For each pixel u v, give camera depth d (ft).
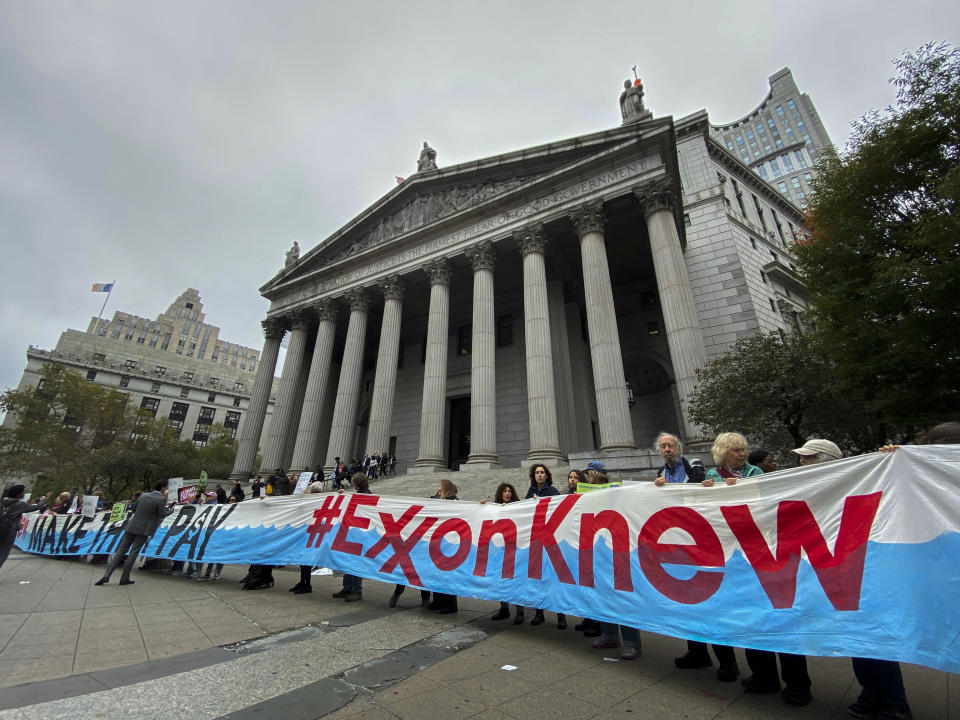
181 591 28.14
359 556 25.18
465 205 92.32
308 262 116.88
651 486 17.70
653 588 16.08
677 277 63.67
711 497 16.14
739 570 14.67
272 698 12.57
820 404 46.26
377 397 86.48
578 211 75.00
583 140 78.48
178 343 359.05
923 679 15.38
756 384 45.96
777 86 321.93
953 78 39.63
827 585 13.03
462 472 67.15
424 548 23.32
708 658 16.16
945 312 33.27
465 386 106.42
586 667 15.90
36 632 18.40
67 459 128.98
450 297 111.24
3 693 12.25
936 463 12.62
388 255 100.01
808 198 49.21
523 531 20.48
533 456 65.00
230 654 16.34
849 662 17.40
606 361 63.72
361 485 28.76
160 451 120.67
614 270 99.40
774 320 97.04
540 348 71.00
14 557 46.06
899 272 35.12
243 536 30.50
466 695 13.26
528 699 13.05
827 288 44.98
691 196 108.27
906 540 12.28
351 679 14.29
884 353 38.24
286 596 27.07
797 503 14.48
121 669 14.51
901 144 40.09
